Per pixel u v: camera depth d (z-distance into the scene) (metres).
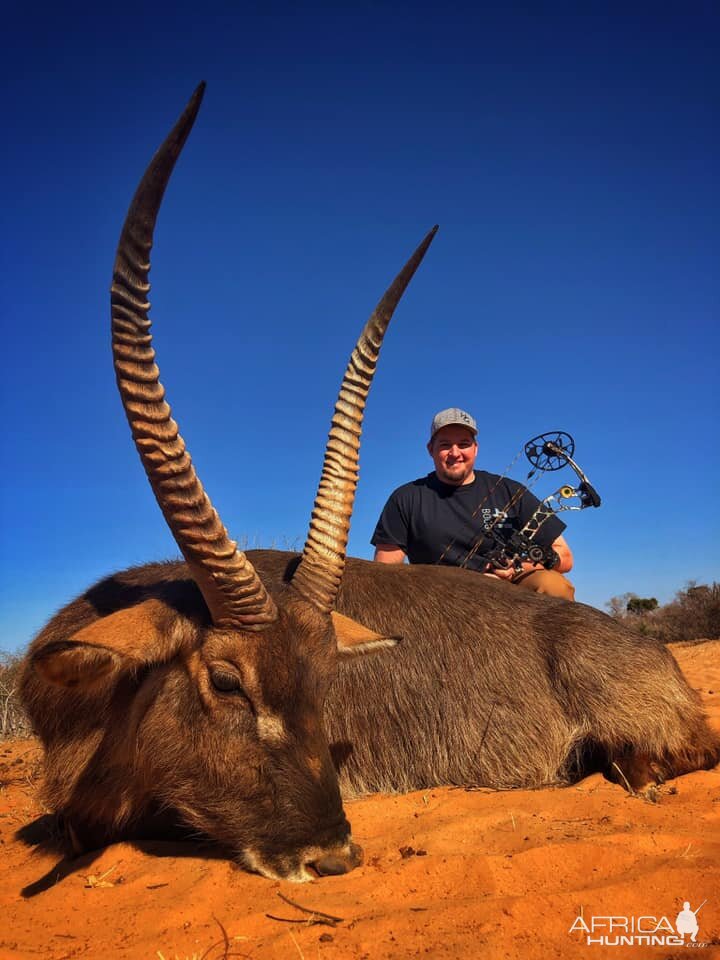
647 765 1.83
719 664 4.12
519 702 1.84
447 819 1.45
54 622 1.62
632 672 1.86
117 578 1.70
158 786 1.37
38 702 1.53
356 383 1.48
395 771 1.78
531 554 2.45
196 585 1.42
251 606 1.28
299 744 1.27
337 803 1.27
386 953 0.96
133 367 1.21
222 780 1.29
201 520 1.25
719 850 1.23
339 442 1.47
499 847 1.29
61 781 1.48
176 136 1.08
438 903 1.09
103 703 1.45
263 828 1.26
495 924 1.02
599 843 1.23
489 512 2.66
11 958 1.03
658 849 1.24
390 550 2.73
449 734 1.81
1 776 2.20
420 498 2.72
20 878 1.40
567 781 1.83
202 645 1.31
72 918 1.17
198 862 1.32
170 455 1.23
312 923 1.06
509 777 1.81
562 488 2.64
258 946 1.01
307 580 1.41
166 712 1.34
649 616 7.38
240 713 1.29
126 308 1.19
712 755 1.93
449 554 2.65
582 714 1.83
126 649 1.29
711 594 6.22
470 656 1.85
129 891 1.24
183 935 1.06
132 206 1.14
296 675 1.29
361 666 1.80
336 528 1.43
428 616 1.89
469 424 2.65
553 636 1.89
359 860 1.26
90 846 1.50
